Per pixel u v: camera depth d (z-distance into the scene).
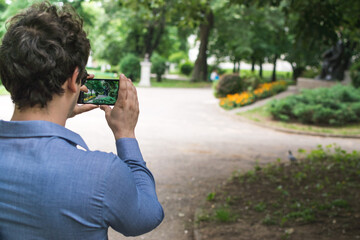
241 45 32.78
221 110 17.67
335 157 7.45
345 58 22.55
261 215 4.59
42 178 0.80
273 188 5.68
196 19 7.37
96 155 0.85
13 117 0.90
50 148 0.83
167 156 7.42
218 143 10.17
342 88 16.42
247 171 6.98
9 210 0.80
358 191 5.43
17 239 0.81
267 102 17.98
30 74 0.83
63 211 0.79
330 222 4.32
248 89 20.11
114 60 32.62
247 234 4.02
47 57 0.83
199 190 5.74
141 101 18.56
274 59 38.69
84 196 0.80
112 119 1.04
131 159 0.99
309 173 6.43
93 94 1.06
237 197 5.30
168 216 4.64
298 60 37.12
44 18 0.85
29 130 0.85
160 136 10.10
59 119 0.92
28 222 0.80
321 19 5.40
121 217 0.84
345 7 5.48
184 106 18.47
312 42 5.70
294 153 9.23
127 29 33.12
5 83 0.87
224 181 6.32
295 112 14.60
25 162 0.82
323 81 22.05
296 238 3.90
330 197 5.20
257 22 32.03
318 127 14.05
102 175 0.81
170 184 5.85
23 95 0.85
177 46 47.16
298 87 22.89
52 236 0.80
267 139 11.48
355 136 12.51
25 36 0.83
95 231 0.82
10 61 0.83
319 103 15.24
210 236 3.97
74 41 0.88
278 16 29.05
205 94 24.94
